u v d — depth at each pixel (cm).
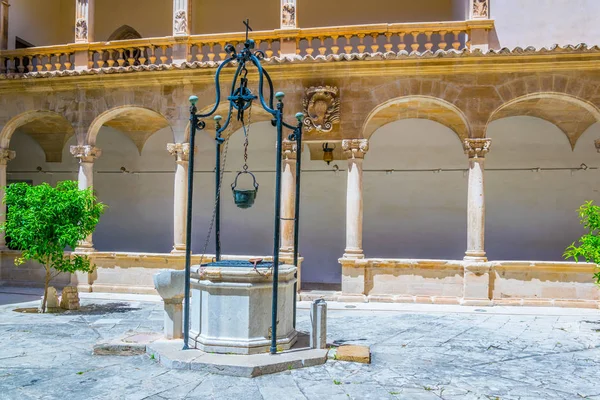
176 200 1398
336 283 1695
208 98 1388
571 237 1628
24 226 1091
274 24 1800
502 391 637
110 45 1455
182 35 1402
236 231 1802
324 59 1287
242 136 1794
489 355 804
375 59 1278
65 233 1089
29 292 1405
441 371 716
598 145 1502
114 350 779
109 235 1889
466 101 1284
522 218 1658
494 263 1248
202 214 1820
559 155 1636
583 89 1248
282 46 1355
